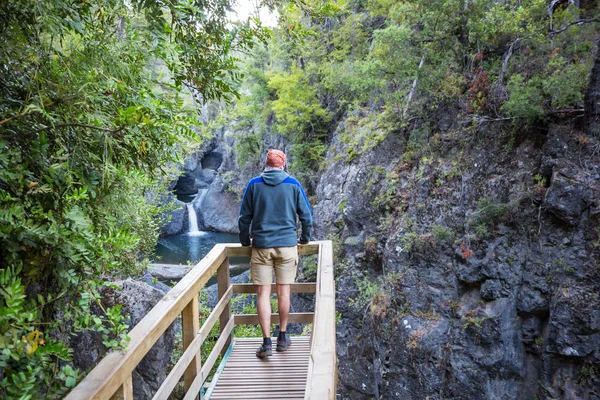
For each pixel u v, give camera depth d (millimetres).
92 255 2020
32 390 1440
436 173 10781
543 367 8406
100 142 2061
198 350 3045
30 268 1912
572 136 8766
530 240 8891
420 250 10250
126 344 1911
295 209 3760
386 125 12758
